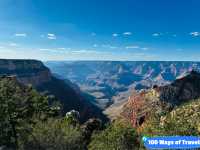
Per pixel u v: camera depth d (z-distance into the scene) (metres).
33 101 87.31
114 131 57.91
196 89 128.75
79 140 72.38
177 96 125.31
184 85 133.25
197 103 54.94
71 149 68.62
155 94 129.38
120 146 56.25
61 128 69.69
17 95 79.25
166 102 122.44
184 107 54.97
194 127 44.88
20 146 66.94
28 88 91.38
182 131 44.00
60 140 67.56
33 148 66.81
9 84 80.12
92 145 63.00
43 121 75.50
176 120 48.72
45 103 92.50
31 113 81.81
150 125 53.91
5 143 68.56
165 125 47.19
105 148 57.38
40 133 67.12
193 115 50.22
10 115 71.38
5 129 69.69
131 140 56.44
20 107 79.31
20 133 69.31
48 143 66.88
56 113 100.06
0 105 71.50
